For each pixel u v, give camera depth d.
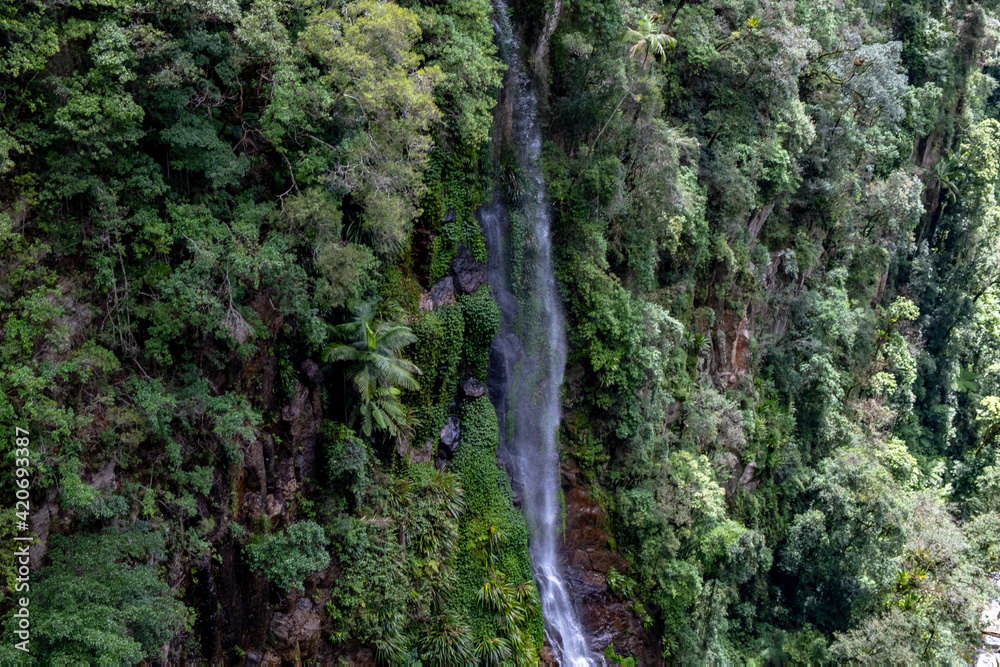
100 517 17.08
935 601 42.03
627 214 34.88
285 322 21.81
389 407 24.33
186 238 18.62
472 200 28.78
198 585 19.14
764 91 42.38
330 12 20.56
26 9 16.28
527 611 29.25
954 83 69.81
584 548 34.19
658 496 35.28
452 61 26.11
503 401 31.09
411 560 26.12
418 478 27.22
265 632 21.41
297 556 21.33
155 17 18.48
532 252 31.94
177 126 18.64
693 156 40.22
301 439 22.59
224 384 20.23
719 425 40.91
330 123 21.77
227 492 20.14
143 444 18.39
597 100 32.34
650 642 35.03
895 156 59.91
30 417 15.33
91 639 15.01
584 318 33.12
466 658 26.53
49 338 15.95
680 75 41.25
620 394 34.28
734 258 42.28
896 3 66.38
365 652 24.20
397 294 26.02
